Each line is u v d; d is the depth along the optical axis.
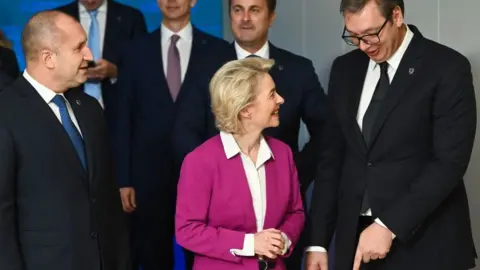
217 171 2.66
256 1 3.36
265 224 2.71
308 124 3.49
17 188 2.65
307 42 5.07
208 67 3.45
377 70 2.92
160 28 4.12
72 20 2.74
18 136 2.62
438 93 2.74
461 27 3.80
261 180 2.71
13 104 2.66
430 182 2.72
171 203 4.04
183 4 4.04
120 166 4.05
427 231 2.84
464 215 2.89
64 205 2.69
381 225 2.77
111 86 4.44
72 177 2.71
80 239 2.72
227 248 2.61
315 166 3.41
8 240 2.59
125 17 4.70
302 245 3.34
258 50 3.46
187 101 3.43
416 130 2.79
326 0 4.81
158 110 3.99
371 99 2.89
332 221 3.08
